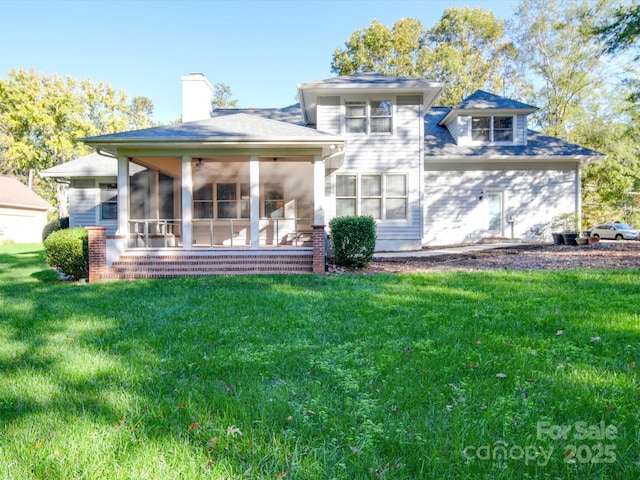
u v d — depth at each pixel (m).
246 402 2.81
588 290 6.53
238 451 2.22
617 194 23.03
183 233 10.35
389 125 14.48
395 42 28.19
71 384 3.22
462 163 16.33
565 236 13.70
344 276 8.93
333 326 4.78
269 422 2.54
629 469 2.02
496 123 16.64
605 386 2.96
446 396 2.87
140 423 2.55
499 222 16.42
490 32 28.66
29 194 30.05
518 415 2.55
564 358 3.58
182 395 2.95
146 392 3.04
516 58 26.05
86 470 2.07
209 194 14.44
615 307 5.36
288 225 14.34
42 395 3.01
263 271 9.90
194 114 15.55
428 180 16.38
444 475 2.00
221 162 12.98
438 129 17.95
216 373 3.41
